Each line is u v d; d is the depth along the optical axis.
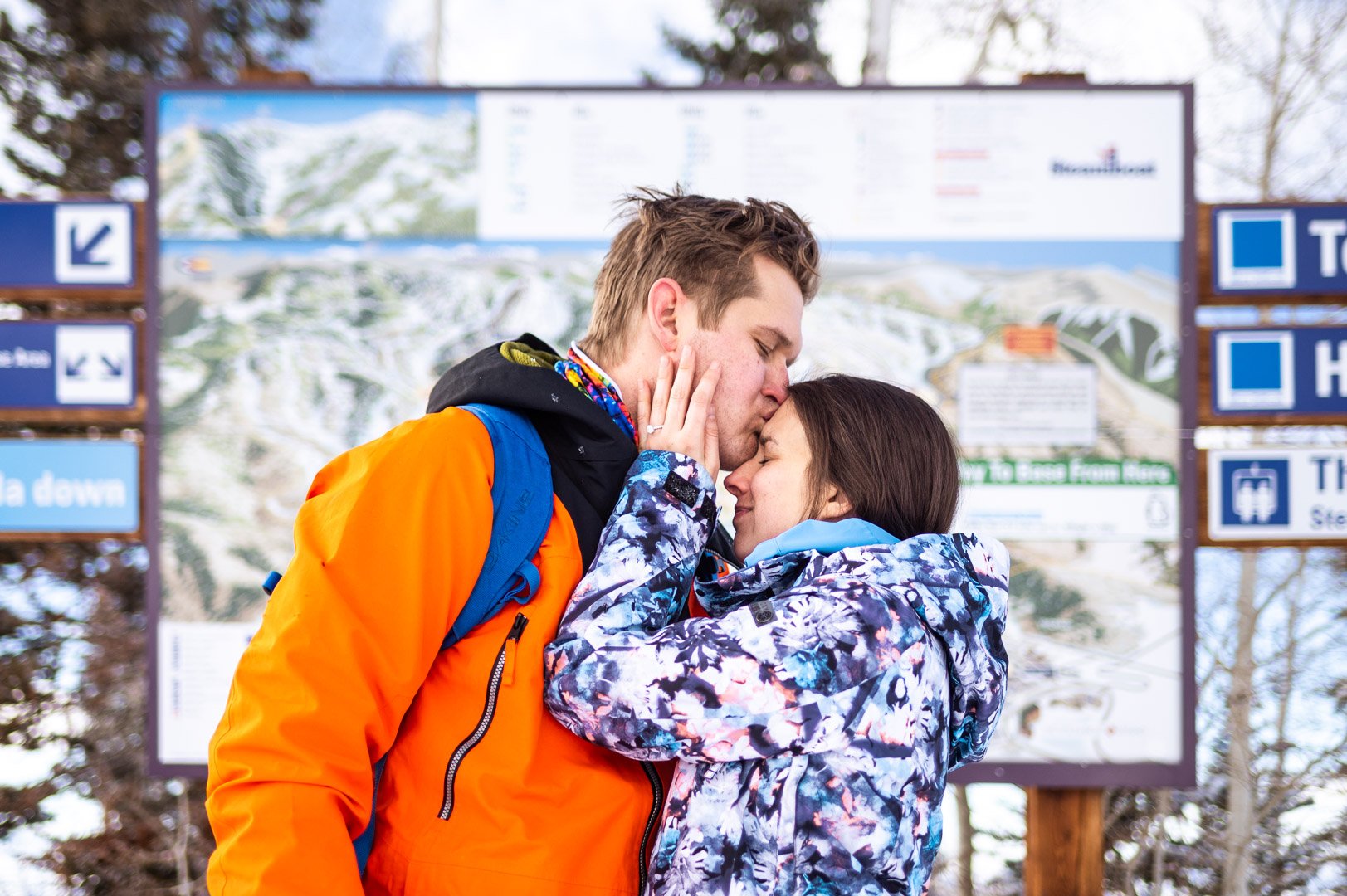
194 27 5.98
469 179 3.04
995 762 2.86
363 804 0.99
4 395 3.07
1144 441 2.93
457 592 1.07
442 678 1.10
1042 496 2.93
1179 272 2.96
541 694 1.10
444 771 1.07
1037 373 2.95
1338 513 2.92
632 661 1.06
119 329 3.08
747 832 1.07
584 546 1.18
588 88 3.02
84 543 4.46
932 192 2.98
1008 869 3.82
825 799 1.03
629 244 1.38
